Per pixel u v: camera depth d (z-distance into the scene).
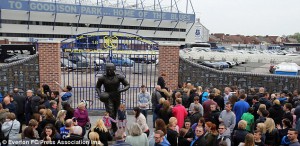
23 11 67.56
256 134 6.67
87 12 73.62
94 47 16.64
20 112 10.23
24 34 69.06
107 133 6.98
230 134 7.57
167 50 14.16
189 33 91.88
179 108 8.90
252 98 10.30
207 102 9.13
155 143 6.33
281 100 10.70
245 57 50.47
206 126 6.62
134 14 79.31
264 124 7.14
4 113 7.64
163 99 9.61
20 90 13.31
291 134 6.66
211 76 15.00
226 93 11.19
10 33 67.50
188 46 83.88
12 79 13.27
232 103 9.68
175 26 87.81
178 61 14.37
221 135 6.90
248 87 15.21
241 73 15.09
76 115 8.55
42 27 70.62
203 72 14.96
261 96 10.91
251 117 8.34
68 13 71.56
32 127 6.67
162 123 6.92
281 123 8.48
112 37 14.12
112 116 8.83
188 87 11.61
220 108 10.18
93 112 13.21
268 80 15.09
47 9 69.19
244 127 7.19
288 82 14.89
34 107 9.59
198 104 9.18
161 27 85.81
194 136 7.23
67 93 11.01
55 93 10.43
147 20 83.19
